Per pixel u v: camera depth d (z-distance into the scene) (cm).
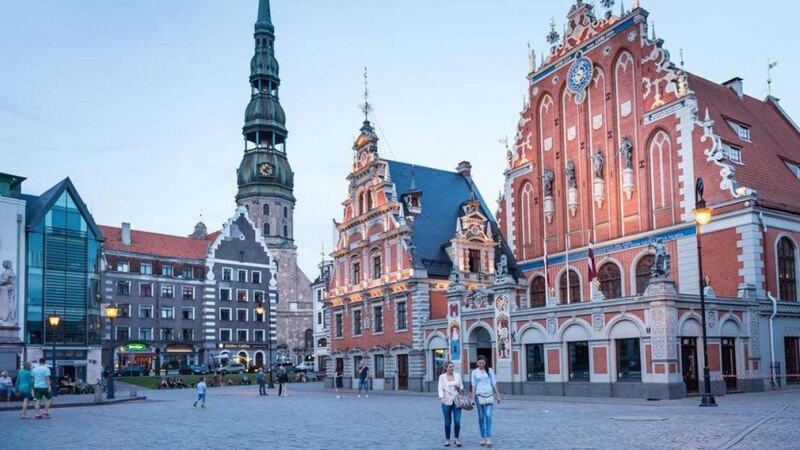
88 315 7019
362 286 6350
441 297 5691
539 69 5859
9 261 6306
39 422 2983
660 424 2206
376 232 6194
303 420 2888
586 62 5416
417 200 6156
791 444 1634
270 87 14300
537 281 5741
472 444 1894
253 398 4984
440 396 1877
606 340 3906
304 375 8850
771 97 6081
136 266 9675
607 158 5200
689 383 3725
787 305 4288
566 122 5597
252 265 10862
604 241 5138
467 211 5956
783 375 4153
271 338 10888
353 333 6438
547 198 5650
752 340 4062
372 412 3294
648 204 4859
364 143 6456
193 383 7544
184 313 10038
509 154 6131
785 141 5553
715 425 2106
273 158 14162
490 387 1855
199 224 11669
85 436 2372
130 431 2531
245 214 11006
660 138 4828
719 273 4338
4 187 6581
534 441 1897
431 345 5388
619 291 5003
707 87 5309
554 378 4216
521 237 5959
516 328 4525
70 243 6969
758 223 4228
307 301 14162
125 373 8850
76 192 7056
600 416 2608
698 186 3219
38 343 6638
